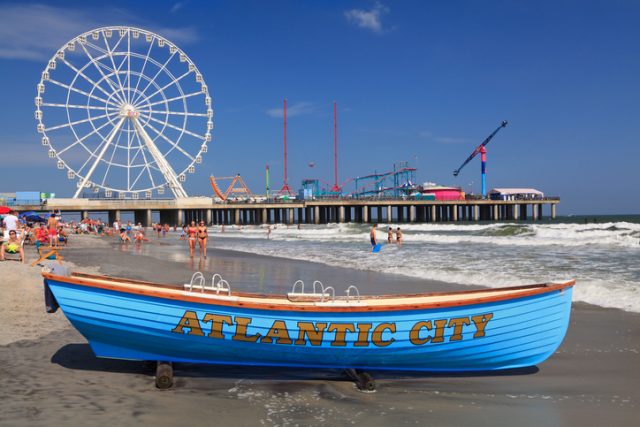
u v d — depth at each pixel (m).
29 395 5.65
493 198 116.88
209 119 83.69
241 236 57.28
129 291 6.08
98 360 7.01
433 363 6.44
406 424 5.06
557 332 6.55
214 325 6.12
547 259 21.34
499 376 6.66
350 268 19.95
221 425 4.97
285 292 13.58
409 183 129.00
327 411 5.38
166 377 5.99
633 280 14.34
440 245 33.22
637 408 5.46
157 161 84.56
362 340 6.14
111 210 90.44
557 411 5.41
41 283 12.65
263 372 6.71
